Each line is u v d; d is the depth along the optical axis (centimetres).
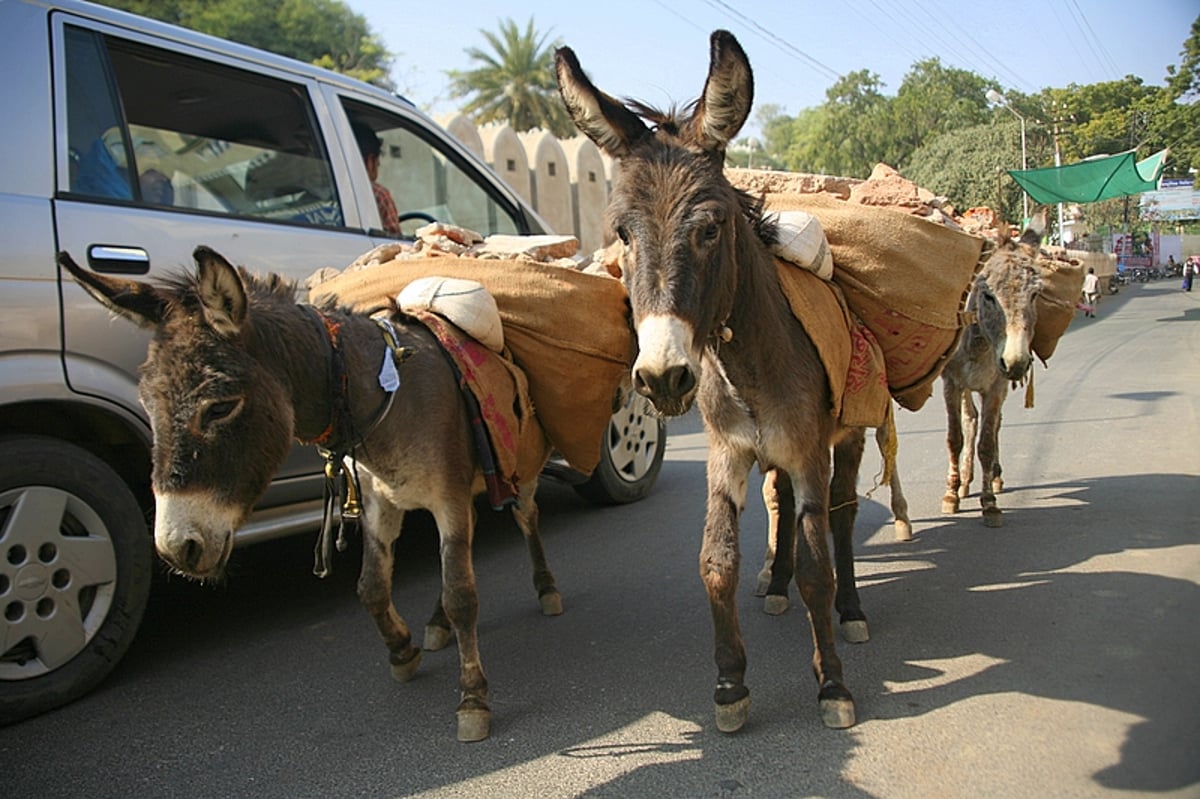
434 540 569
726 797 272
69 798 288
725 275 278
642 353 255
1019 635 377
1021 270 532
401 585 489
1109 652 354
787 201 395
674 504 624
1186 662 342
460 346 337
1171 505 555
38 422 361
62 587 343
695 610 430
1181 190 4453
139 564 365
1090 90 3700
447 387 328
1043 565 462
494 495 335
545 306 368
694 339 261
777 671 358
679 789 278
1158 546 478
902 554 499
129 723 337
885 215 379
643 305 259
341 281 382
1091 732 296
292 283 322
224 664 391
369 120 517
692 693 345
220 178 440
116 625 358
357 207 484
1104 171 2141
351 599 474
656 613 429
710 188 271
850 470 389
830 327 331
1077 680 333
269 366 282
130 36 400
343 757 310
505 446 340
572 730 321
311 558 544
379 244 486
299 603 469
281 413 279
